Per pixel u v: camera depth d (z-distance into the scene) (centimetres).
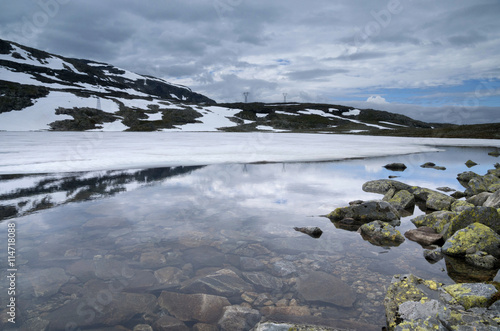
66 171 1883
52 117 10619
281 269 595
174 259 634
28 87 12019
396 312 434
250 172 1928
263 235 795
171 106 15038
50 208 1046
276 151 3428
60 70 17250
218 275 560
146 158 2573
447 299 458
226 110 16112
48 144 4053
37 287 507
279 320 426
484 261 620
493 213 746
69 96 12625
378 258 662
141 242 731
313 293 503
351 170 2091
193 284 524
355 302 479
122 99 14300
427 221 918
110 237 765
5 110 10256
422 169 2261
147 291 500
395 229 820
